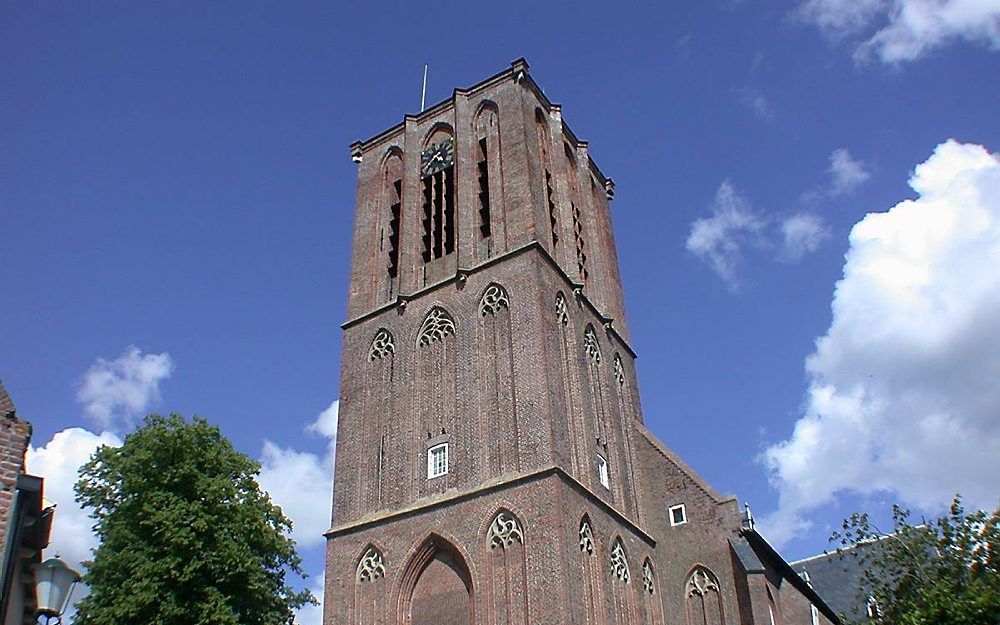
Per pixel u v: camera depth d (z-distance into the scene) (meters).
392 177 61.91
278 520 42.38
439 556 43.50
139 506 38.25
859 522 41.81
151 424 40.97
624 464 51.53
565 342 50.22
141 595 35.47
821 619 61.03
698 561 48.12
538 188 55.34
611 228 67.25
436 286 52.28
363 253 58.50
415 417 48.44
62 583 18.83
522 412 44.59
